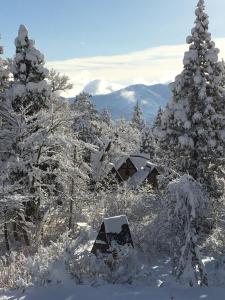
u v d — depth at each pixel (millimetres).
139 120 100875
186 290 13070
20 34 27875
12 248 23969
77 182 28656
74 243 14977
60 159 26766
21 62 27875
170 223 14109
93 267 14234
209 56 27484
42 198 25234
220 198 26172
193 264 13680
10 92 27766
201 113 27359
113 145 48469
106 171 42469
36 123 25422
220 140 27219
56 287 13219
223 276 14250
